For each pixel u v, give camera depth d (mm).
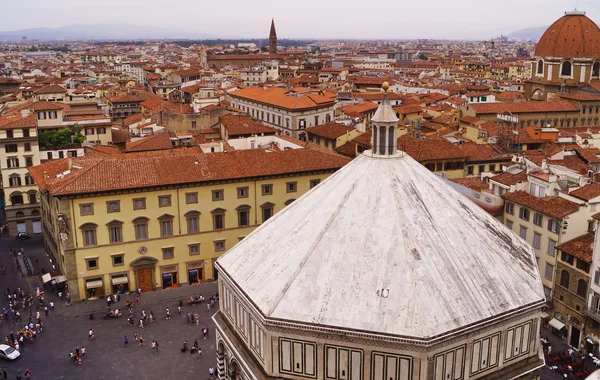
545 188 95188
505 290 50500
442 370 46750
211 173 101062
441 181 60781
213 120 184500
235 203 103438
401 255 49312
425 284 47562
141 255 98812
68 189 91875
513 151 145625
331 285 48969
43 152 134250
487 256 52812
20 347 84000
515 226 95688
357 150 149750
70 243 94312
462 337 46906
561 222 85188
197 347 83625
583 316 81188
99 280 97375
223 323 60312
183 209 99875
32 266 114250
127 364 79875
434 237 51562
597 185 90688
